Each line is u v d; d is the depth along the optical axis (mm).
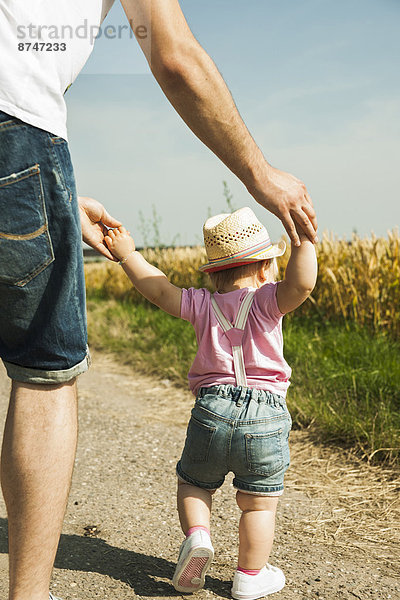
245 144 1568
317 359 5059
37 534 1411
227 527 2588
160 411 4699
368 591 2045
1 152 1322
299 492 3021
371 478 3172
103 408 4758
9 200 1337
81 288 1474
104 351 7512
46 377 1441
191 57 1455
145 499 2920
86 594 1974
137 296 11961
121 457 3564
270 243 2346
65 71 1413
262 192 1671
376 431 3566
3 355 1455
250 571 1998
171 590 2039
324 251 7164
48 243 1384
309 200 1734
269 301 2084
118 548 2361
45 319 1418
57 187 1374
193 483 2074
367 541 2473
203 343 2146
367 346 5195
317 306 7016
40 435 1420
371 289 6289
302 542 2443
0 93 1315
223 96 1491
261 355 2080
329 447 3629
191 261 10625
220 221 2303
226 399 2031
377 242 6613
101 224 2268
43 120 1351
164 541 2451
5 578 2025
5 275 1360
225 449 1999
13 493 1410
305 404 4090
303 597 2000
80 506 2801
